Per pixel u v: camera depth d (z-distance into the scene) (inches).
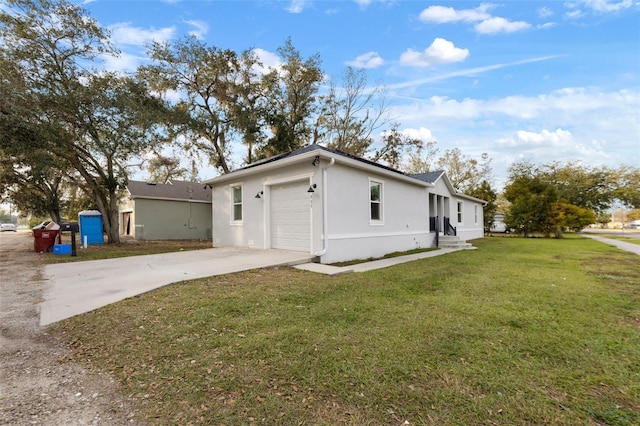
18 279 241.4
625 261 356.5
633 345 122.9
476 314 158.9
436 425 77.0
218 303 173.9
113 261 322.7
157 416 81.4
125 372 104.1
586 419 79.7
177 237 802.8
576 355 114.3
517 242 677.3
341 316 154.6
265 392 91.2
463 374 100.4
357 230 379.9
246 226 443.8
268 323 144.8
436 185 616.7
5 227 1733.5
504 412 82.0
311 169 345.1
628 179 1317.7
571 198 1266.0
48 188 851.4
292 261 304.0
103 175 574.2
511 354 114.7
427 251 476.1
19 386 96.0
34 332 138.6
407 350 117.0
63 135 469.7
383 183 433.1
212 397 89.1
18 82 418.6
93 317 154.5
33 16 456.4
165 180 1274.6
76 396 90.7
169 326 141.4
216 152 805.9
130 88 570.9
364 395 89.4
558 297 192.7
